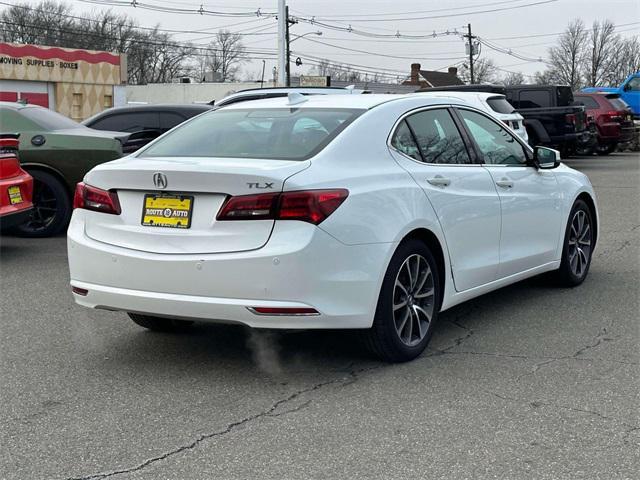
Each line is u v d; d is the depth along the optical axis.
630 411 3.99
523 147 6.21
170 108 11.62
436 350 5.06
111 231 4.55
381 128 4.83
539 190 6.16
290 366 4.75
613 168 19.98
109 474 3.34
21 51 31.28
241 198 4.16
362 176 4.48
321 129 4.71
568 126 19.06
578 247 6.90
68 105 33.47
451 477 3.28
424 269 4.88
